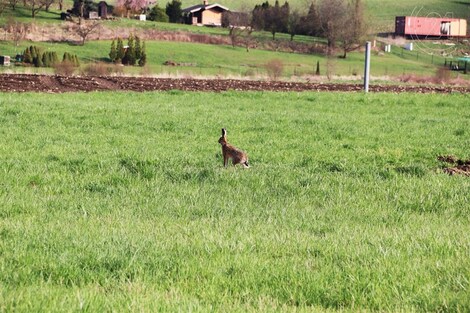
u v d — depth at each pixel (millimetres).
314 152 42688
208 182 31984
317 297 15703
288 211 26719
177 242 19969
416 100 82375
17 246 18906
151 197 28641
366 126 56750
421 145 47312
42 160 36812
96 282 16156
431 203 28641
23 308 13453
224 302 14961
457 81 141000
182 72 143250
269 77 128250
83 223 23109
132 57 180875
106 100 72688
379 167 37875
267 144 45531
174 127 51875
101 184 30828
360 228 23656
